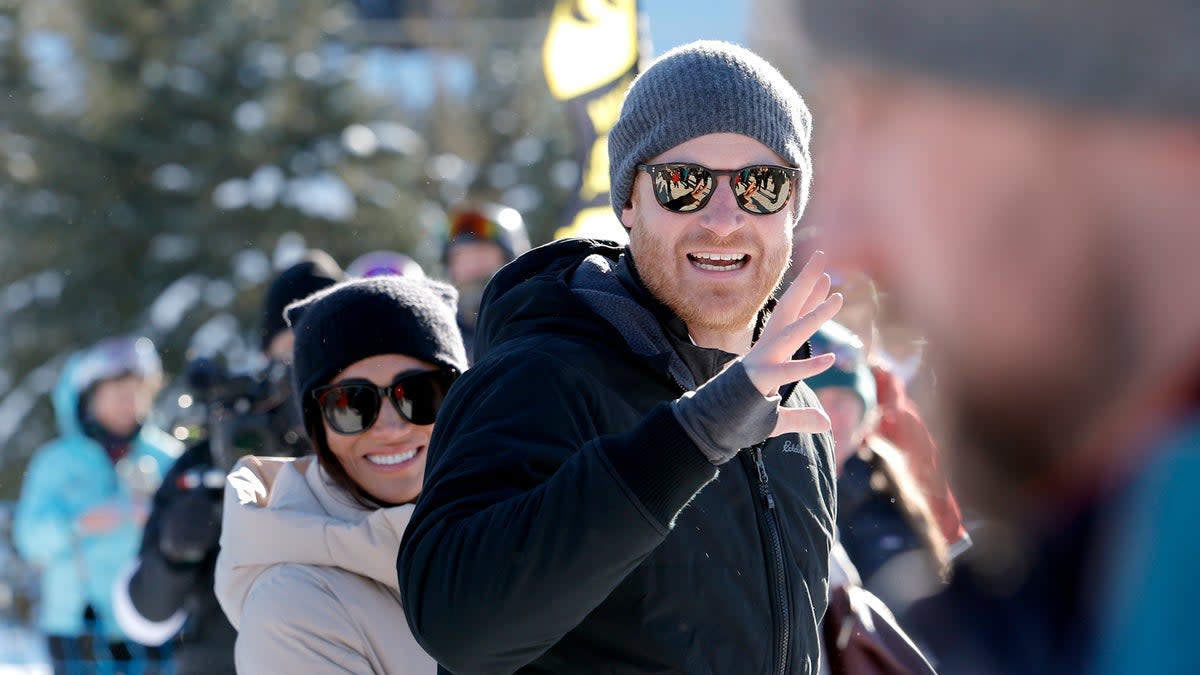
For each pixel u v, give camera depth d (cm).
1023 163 71
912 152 73
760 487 404
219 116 3966
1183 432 73
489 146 4703
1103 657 76
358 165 4044
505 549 307
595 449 307
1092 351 74
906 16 71
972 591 85
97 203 3862
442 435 380
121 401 1070
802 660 408
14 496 3625
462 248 955
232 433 700
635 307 408
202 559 679
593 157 1041
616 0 1035
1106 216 72
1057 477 77
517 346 387
